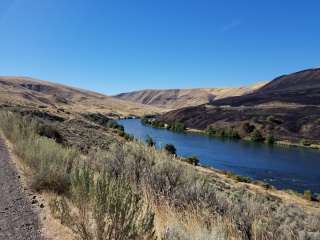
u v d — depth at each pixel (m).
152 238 4.52
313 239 6.06
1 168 10.57
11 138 18.03
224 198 6.73
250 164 52.03
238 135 94.69
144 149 8.02
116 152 7.99
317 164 53.69
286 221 6.50
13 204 7.04
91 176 5.33
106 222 4.59
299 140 88.56
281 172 46.69
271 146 78.12
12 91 149.75
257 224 5.78
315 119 104.12
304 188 38.03
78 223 5.37
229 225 5.61
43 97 170.50
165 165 7.09
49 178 8.22
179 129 111.06
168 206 5.88
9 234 5.46
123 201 4.48
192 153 60.88
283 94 169.50
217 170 37.84
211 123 121.00
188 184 6.73
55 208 6.63
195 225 5.20
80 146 21.81
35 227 5.82
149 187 6.46
